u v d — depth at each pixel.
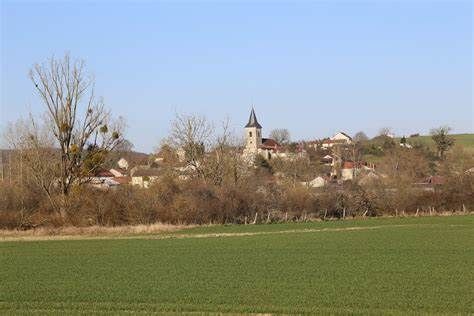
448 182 83.38
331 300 26.62
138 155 149.38
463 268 35.09
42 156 73.06
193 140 93.00
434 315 23.81
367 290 28.73
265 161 136.00
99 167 75.88
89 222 67.44
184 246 49.03
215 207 70.75
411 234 55.16
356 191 80.19
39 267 38.69
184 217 69.56
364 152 175.25
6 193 68.56
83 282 32.50
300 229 63.56
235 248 46.84
